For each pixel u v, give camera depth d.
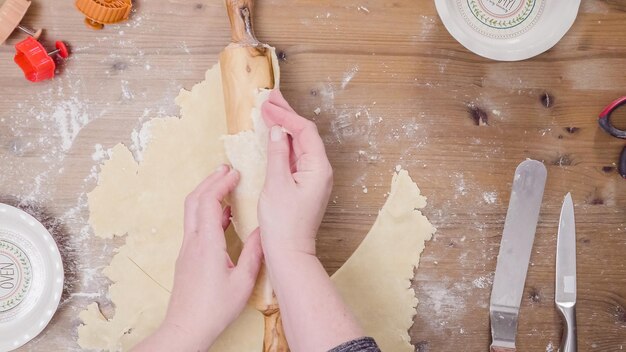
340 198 1.06
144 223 1.04
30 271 1.02
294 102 1.05
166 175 1.04
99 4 0.97
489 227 1.07
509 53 1.01
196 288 0.90
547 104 1.07
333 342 0.81
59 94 1.04
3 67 1.03
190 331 0.89
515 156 1.07
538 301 1.08
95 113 1.04
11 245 1.02
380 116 1.06
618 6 1.07
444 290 1.07
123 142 1.04
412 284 1.07
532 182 1.05
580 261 1.08
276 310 0.93
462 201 1.07
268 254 0.88
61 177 1.04
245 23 0.96
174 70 1.04
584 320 1.08
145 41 1.04
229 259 0.93
